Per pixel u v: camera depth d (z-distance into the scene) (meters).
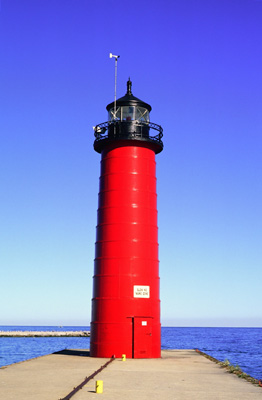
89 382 18.80
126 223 33.44
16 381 19.02
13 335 141.25
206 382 19.48
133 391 16.67
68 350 40.00
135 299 32.28
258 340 164.62
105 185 34.75
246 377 21.38
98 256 33.97
